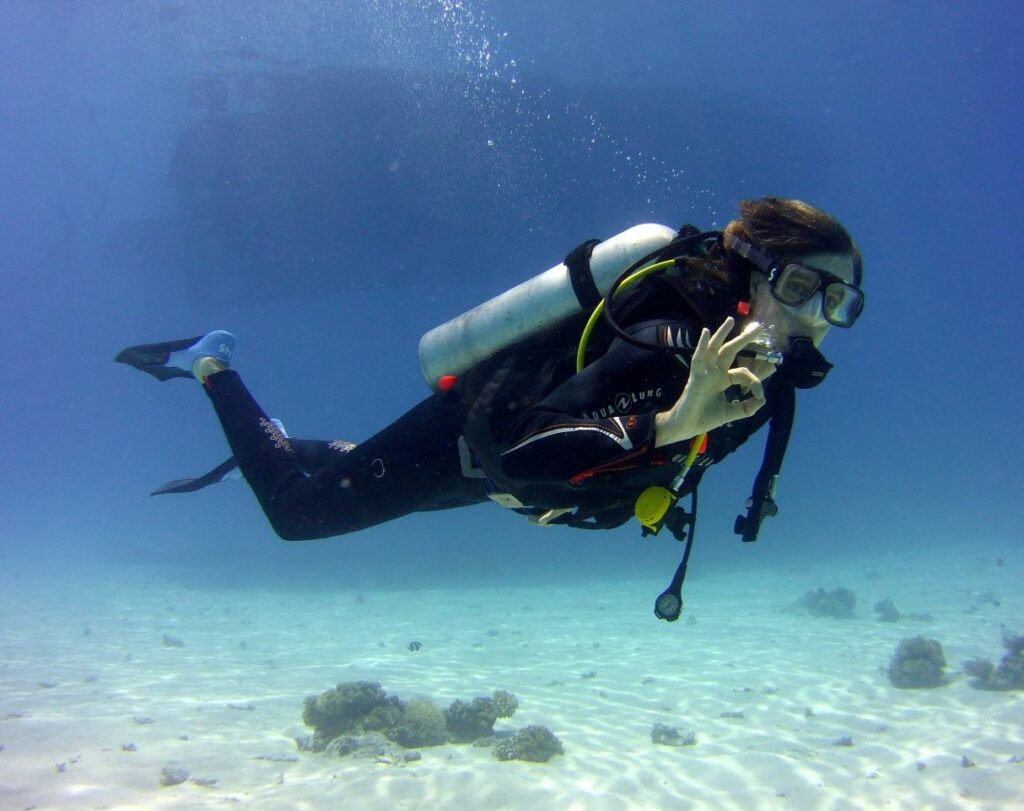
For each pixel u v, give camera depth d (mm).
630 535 29938
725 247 1878
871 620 13031
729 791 5000
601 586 22094
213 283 28250
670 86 23125
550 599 18625
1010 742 5879
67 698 7176
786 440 2229
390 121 21562
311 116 21453
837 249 1775
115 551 34281
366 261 26109
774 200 1842
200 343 3434
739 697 7867
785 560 29578
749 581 22047
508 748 5605
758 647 10859
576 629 13227
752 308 1823
